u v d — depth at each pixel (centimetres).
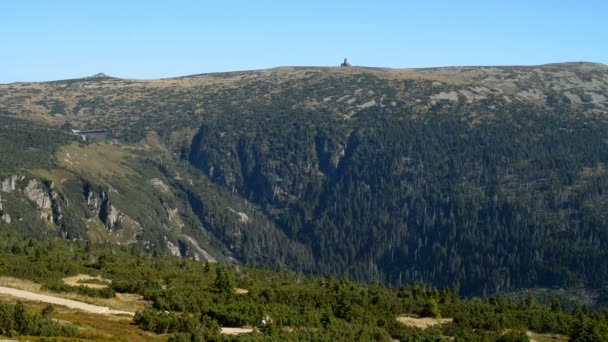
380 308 11344
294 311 9869
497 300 13325
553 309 13525
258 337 7894
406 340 9369
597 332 10412
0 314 7181
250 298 10944
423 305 11681
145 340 7688
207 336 7838
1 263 11950
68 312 8669
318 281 15838
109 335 7581
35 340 6850
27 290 9900
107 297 10300
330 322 9606
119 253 19388
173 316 8594
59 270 12300
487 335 10238
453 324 10919
